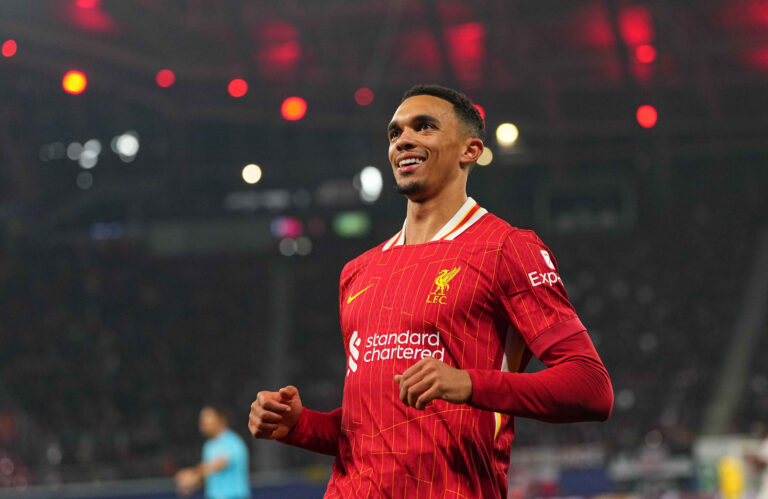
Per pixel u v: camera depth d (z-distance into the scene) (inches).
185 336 1191.6
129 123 1258.6
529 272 93.9
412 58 1115.3
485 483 93.4
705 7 976.9
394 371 93.1
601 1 969.5
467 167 106.1
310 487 582.2
